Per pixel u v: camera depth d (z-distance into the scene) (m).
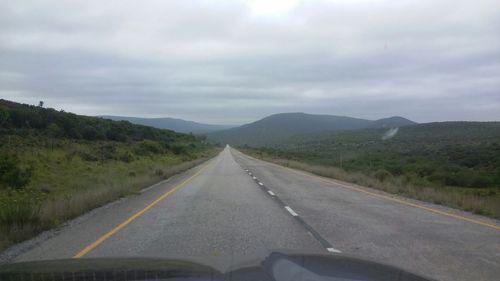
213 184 25.25
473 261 8.16
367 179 27.27
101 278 3.25
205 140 199.88
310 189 22.83
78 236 10.13
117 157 42.12
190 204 16.22
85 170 31.02
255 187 23.53
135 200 17.47
